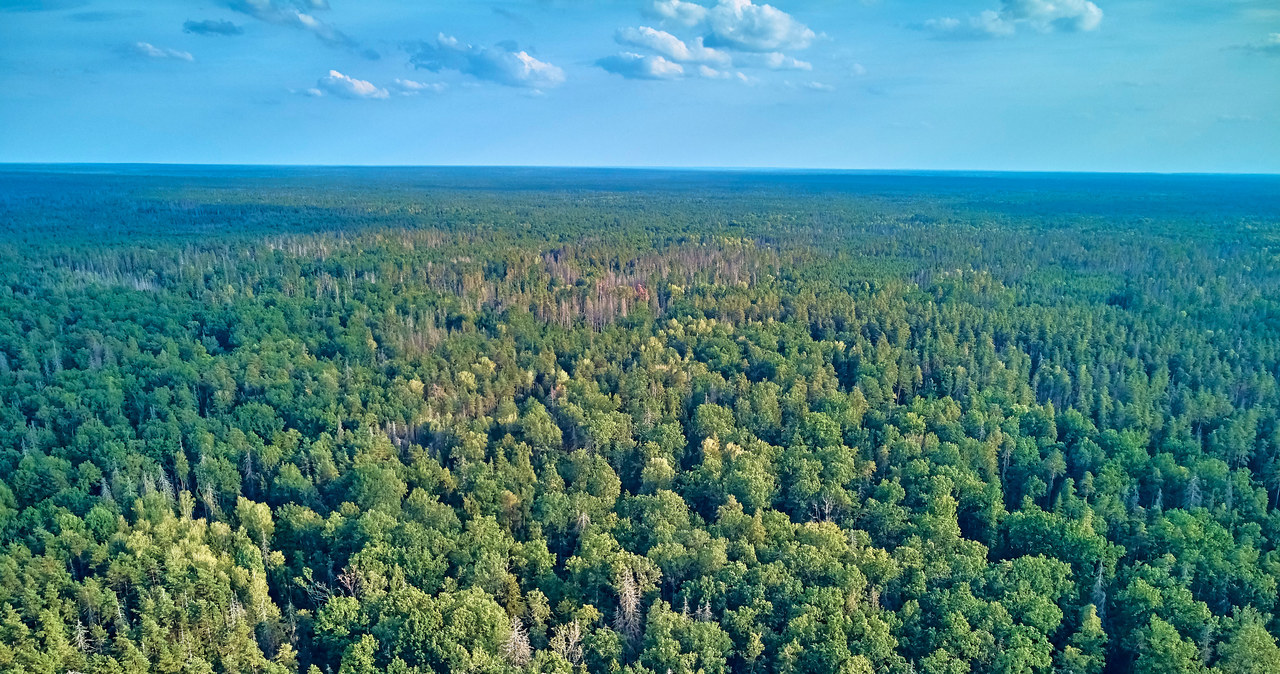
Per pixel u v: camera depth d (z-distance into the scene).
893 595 76.25
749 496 93.06
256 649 70.75
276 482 101.62
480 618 69.56
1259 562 81.44
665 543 81.56
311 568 84.94
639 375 133.00
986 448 104.44
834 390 126.62
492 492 95.00
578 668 67.69
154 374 129.75
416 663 67.69
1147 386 129.12
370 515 86.00
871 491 99.00
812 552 77.12
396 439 114.25
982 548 82.25
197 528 86.25
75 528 86.56
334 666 72.50
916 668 67.38
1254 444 111.56
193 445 108.75
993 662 66.19
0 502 92.06
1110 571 79.12
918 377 135.00
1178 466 100.81
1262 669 64.25
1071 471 107.88
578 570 79.19
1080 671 66.25
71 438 111.50
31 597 73.75
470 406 124.75
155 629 70.69
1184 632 70.56
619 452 109.88
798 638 67.75
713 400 126.94
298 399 121.88
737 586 74.94
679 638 68.50
